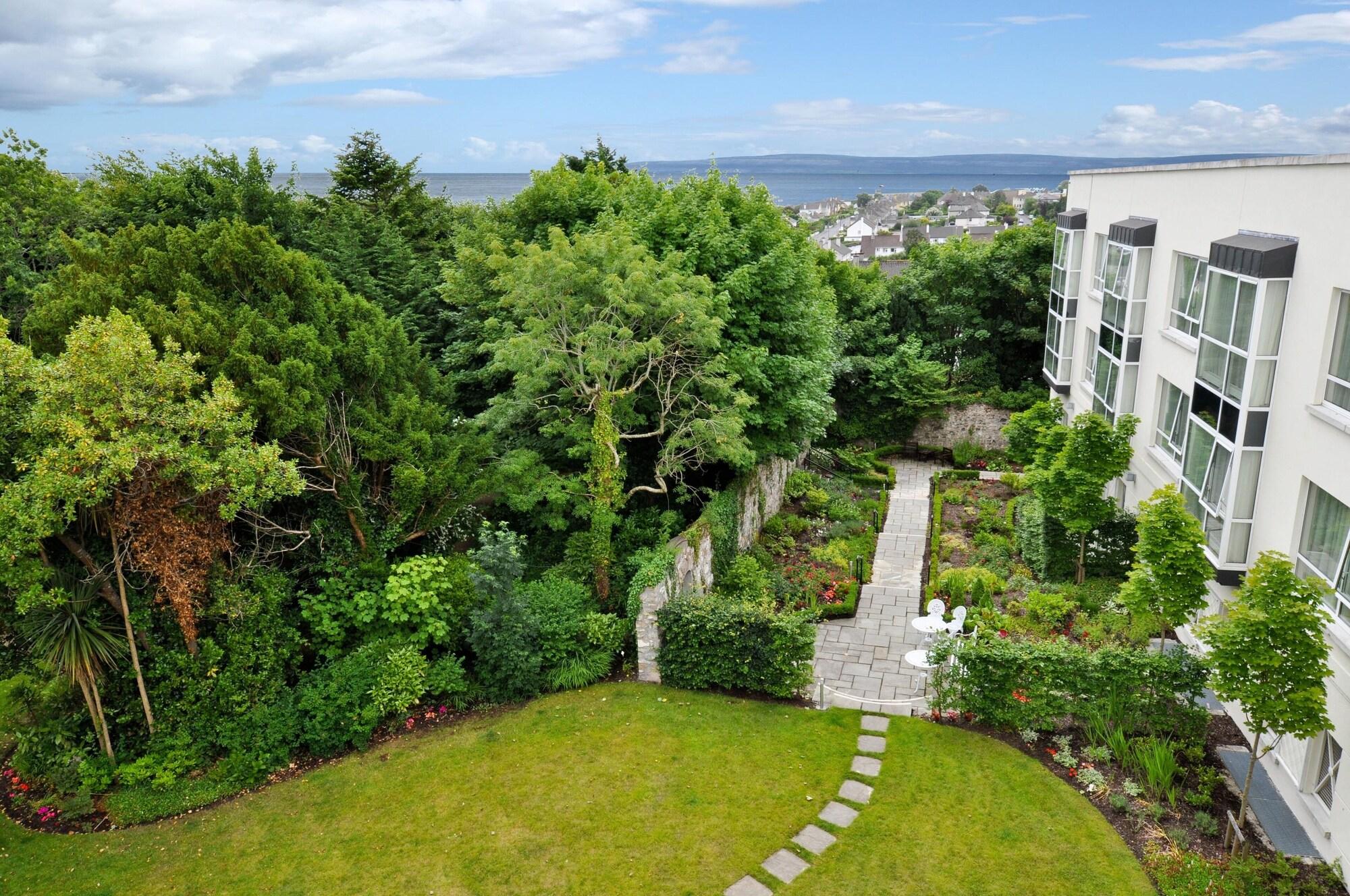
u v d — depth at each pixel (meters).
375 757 13.80
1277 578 10.37
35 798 13.02
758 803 12.41
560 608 16.38
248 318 14.08
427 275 25.45
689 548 17.70
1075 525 17.89
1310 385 11.85
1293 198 12.46
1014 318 33.69
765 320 20.98
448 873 11.24
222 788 12.98
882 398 32.38
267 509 14.59
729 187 22.34
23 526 10.70
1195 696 13.04
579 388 18.12
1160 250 18.27
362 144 37.72
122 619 13.12
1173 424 17.69
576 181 23.00
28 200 24.81
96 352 11.23
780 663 14.94
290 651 14.24
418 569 15.20
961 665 14.29
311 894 10.97
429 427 16.36
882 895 10.63
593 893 10.83
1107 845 11.33
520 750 13.81
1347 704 10.66
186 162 24.31
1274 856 11.07
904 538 23.66
